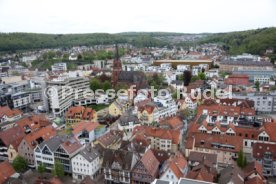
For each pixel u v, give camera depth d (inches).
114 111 6166.3
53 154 3750.0
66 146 3725.4
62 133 4933.6
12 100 6820.9
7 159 4131.4
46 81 7140.8
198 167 3257.9
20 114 5979.3
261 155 3631.9
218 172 3540.8
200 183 2632.9
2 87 7372.1
